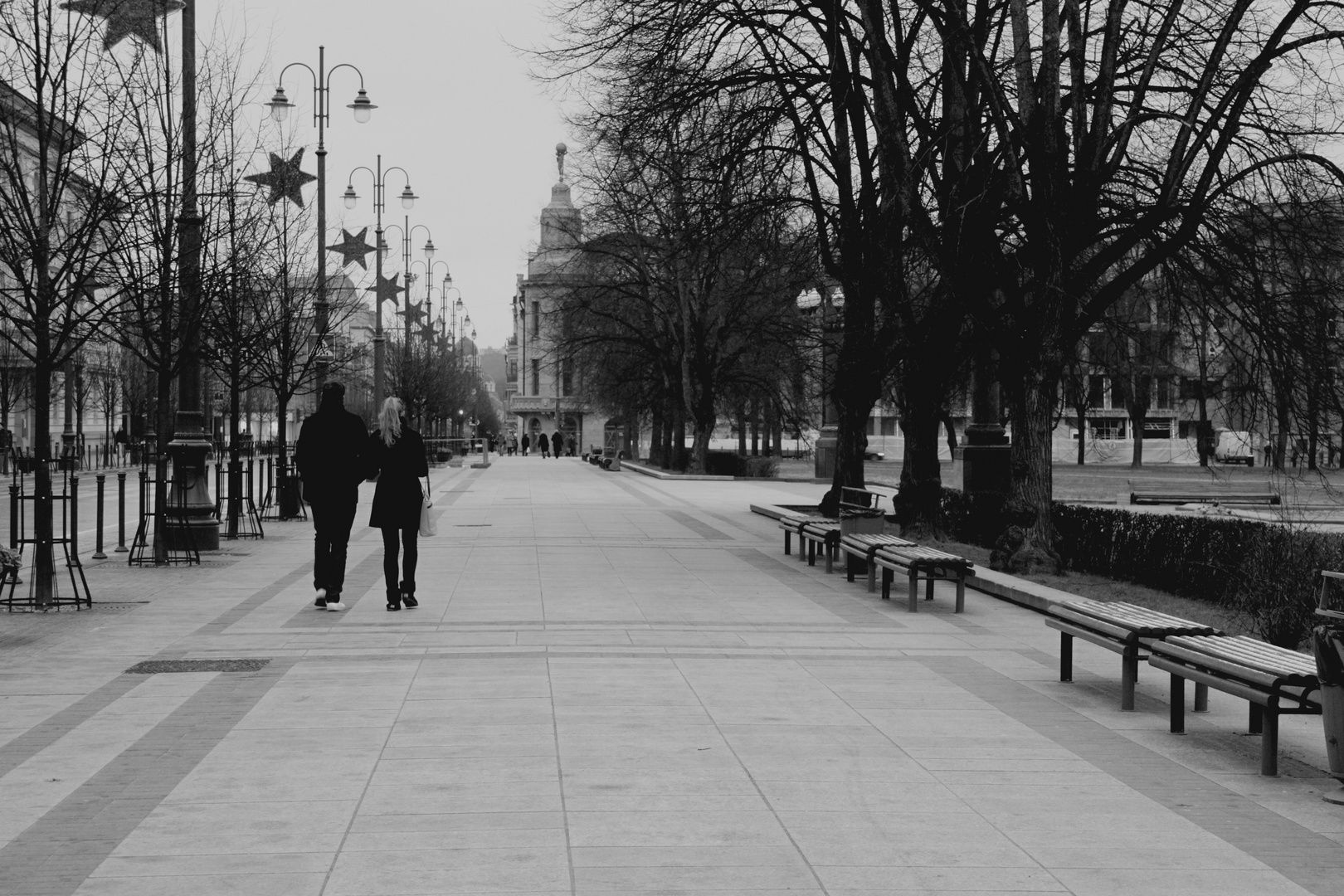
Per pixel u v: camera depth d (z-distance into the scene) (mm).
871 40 18609
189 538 18000
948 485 49469
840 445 24750
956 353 21312
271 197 26016
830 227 25266
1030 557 16969
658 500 35594
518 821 6109
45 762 7195
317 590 13469
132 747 7543
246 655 10688
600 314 54844
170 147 17719
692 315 51219
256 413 103188
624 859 5566
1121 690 9617
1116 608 9727
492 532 24141
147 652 10805
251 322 26688
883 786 6836
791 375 50750
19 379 50438
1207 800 6672
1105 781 7031
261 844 5758
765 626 12562
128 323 16953
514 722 8227
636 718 8383
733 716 8484
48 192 15438
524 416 135625
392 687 9352
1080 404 28906
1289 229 17219
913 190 18156
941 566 13680
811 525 18500
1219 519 15039
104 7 15945
